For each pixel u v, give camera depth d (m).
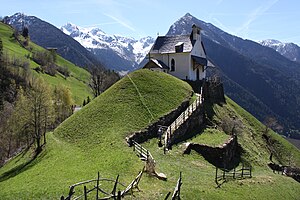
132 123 61.31
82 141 58.78
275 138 99.62
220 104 92.69
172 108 70.44
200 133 68.50
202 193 40.06
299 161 94.44
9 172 61.16
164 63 97.56
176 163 50.72
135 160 45.53
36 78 153.75
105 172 41.06
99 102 72.00
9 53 193.38
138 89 73.69
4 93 131.00
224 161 59.12
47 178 41.97
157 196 35.22
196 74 99.25
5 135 91.06
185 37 98.69
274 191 51.72
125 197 33.41
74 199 30.86
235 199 41.81
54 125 98.00
